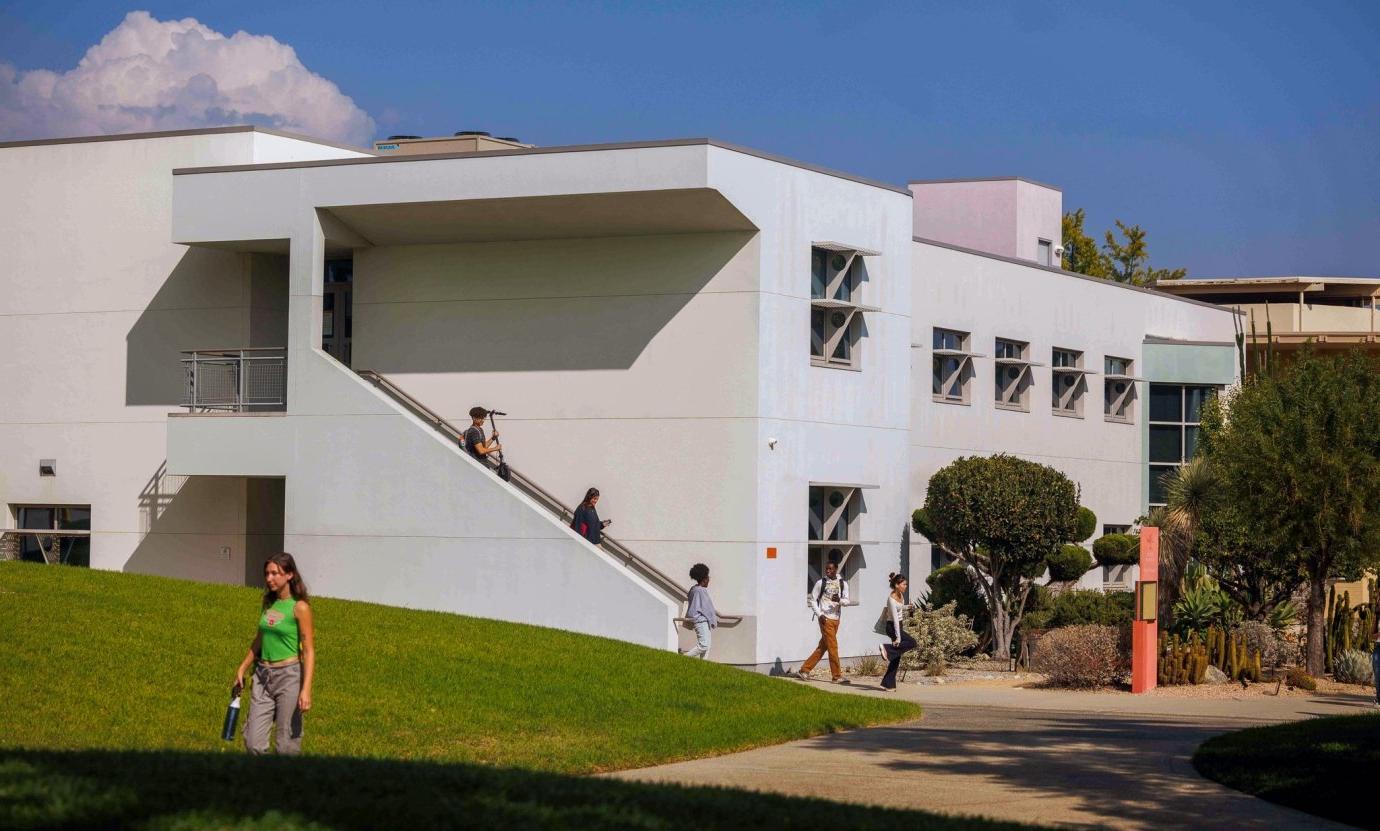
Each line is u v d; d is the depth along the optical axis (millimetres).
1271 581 28844
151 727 14891
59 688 15820
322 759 11211
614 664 20516
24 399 30609
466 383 27781
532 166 25469
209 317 29344
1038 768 14836
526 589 25312
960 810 12406
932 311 31156
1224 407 31906
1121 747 16422
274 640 12625
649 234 26672
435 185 26031
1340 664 25766
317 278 26984
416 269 28234
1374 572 29469
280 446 27031
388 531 26266
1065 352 35906
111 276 30141
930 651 25969
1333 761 14391
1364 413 26016
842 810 10266
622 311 26828
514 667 19500
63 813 8852
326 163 26766
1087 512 28547
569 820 9109
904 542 29188
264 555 29297
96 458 30062
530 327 27438
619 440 26688
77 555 30312
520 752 15188
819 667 26953
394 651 19594
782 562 26203
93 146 30359
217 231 27531
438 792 9727
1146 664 23578
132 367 29891
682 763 15320
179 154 29797
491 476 25625
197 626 19297
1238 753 15188
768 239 26047
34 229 30719
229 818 8883
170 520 29516
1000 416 33219
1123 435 37750
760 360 25844
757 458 25734
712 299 26203
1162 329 39594
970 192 40562
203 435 27516
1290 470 25562
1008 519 26828
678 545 26172
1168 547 27672
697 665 21359
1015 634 28516
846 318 27719
